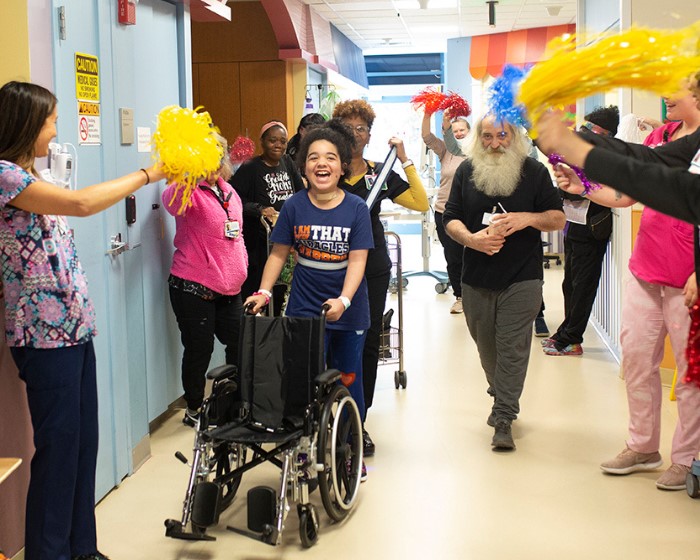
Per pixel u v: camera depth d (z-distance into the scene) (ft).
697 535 11.32
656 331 13.10
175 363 16.94
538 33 50.16
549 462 14.15
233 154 21.57
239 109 34.42
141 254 14.94
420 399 18.16
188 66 17.35
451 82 53.78
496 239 14.15
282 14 32.86
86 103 12.12
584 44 6.13
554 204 14.39
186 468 14.02
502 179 14.28
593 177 6.20
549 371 20.42
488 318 15.03
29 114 9.09
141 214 14.98
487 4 40.32
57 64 11.18
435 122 53.57
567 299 22.40
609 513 12.06
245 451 12.19
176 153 9.59
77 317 9.50
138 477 13.62
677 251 12.48
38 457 9.55
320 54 38.81
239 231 15.85
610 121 20.15
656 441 13.57
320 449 10.85
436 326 26.11
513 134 14.35
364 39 51.52
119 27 13.56
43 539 9.55
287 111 34.32
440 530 11.55
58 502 9.59
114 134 13.21
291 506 12.33
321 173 12.43
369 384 14.83
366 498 12.69
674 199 5.95
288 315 12.94
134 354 14.28
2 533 9.97
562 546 11.04
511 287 14.62
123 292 13.26
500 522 11.79
